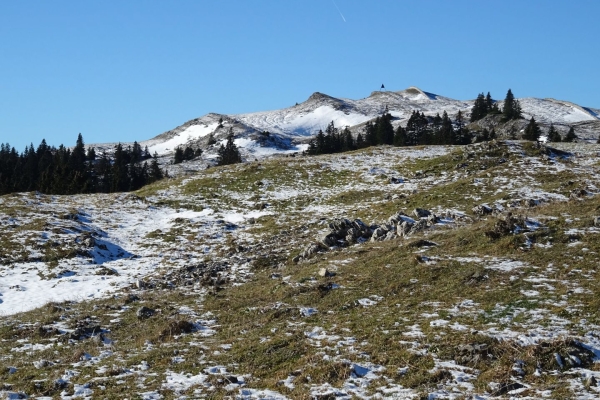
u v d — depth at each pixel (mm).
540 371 14727
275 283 27516
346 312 21562
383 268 26156
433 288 22578
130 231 46500
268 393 14984
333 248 32938
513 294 20562
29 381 16797
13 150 136625
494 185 46094
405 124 169750
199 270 34344
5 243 40625
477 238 27922
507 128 135000
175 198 56750
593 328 16828
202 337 20797
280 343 18625
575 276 21656
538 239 26234
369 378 15367
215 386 15609
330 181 58969
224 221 47812
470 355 15945
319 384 15273
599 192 38281
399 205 43969
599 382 13719
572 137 113875
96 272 36281
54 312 26828
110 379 16578
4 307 29844
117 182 95375
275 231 42875
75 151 146500
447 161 58500
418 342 17312
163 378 16531
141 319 24266
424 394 13836
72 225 45500
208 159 145875
